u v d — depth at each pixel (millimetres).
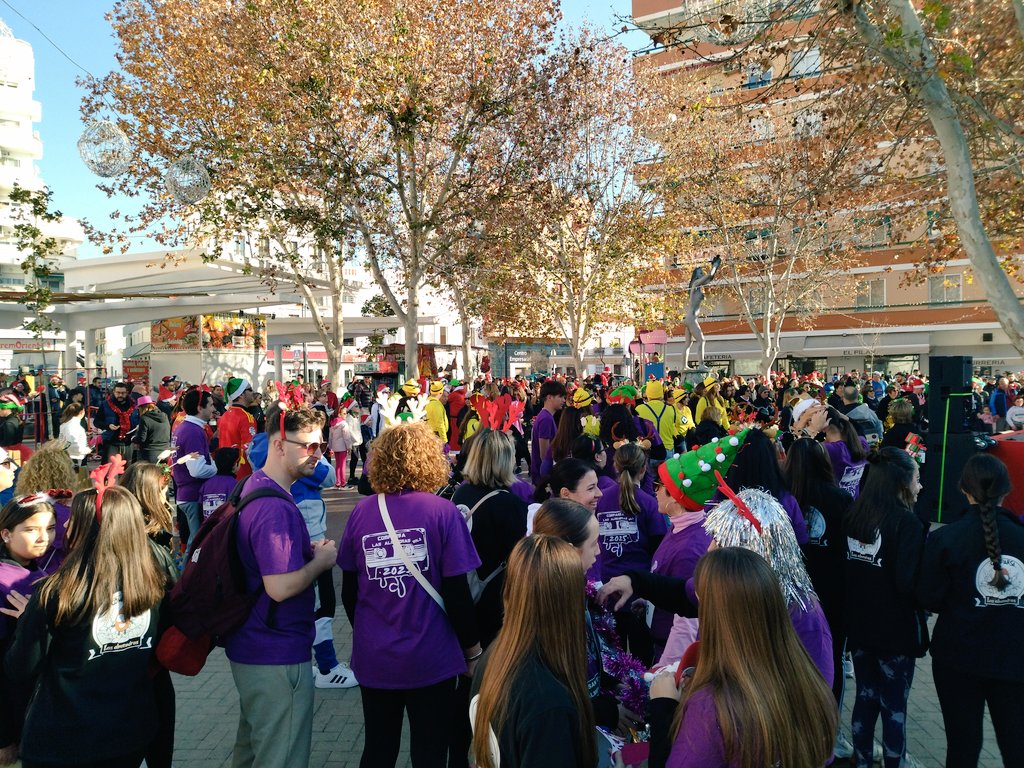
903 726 3814
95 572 2879
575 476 3912
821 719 1948
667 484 3414
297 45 14844
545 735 1941
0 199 57562
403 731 4605
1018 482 7230
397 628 3191
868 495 3844
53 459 4418
